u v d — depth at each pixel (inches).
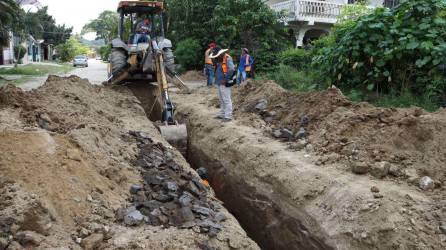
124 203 196.2
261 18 774.5
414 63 355.6
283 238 242.8
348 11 562.9
